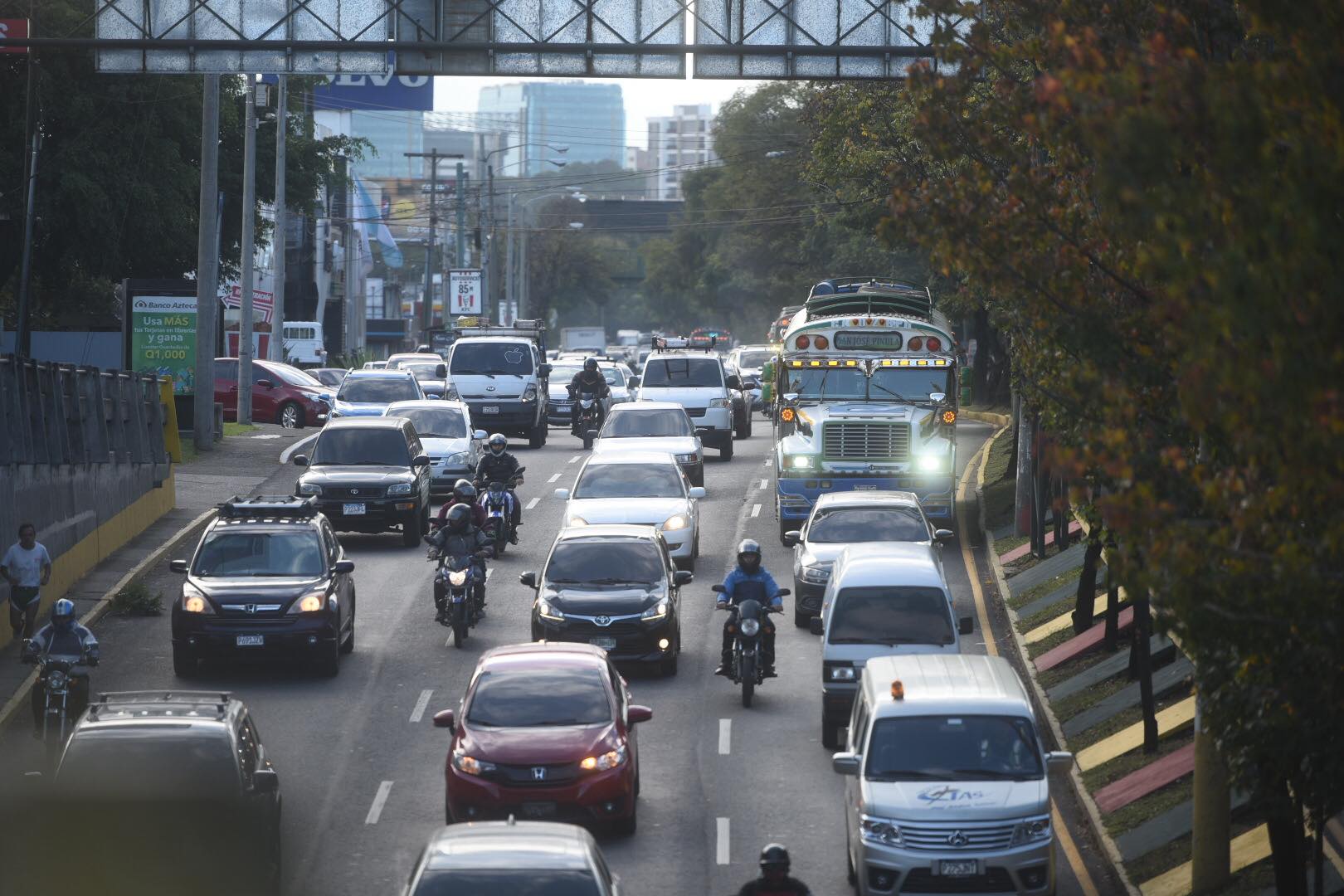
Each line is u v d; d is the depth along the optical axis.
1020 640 68.12
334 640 60.78
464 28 65.31
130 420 88.69
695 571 79.81
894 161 93.50
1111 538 39.91
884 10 64.94
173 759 36.28
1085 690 59.84
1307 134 21.78
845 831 45.50
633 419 102.12
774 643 60.78
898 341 85.88
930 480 84.38
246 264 132.75
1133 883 42.66
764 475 111.62
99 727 36.88
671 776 50.94
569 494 81.75
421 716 57.12
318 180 159.12
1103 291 33.44
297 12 65.31
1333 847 40.56
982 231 32.88
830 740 53.62
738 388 132.88
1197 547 24.38
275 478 105.94
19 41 63.94
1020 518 86.38
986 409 153.88
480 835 32.47
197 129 135.88
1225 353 22.06
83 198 127.12
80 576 76.00
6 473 65.75
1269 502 22.98
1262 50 31.03
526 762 43.19
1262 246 21.56
